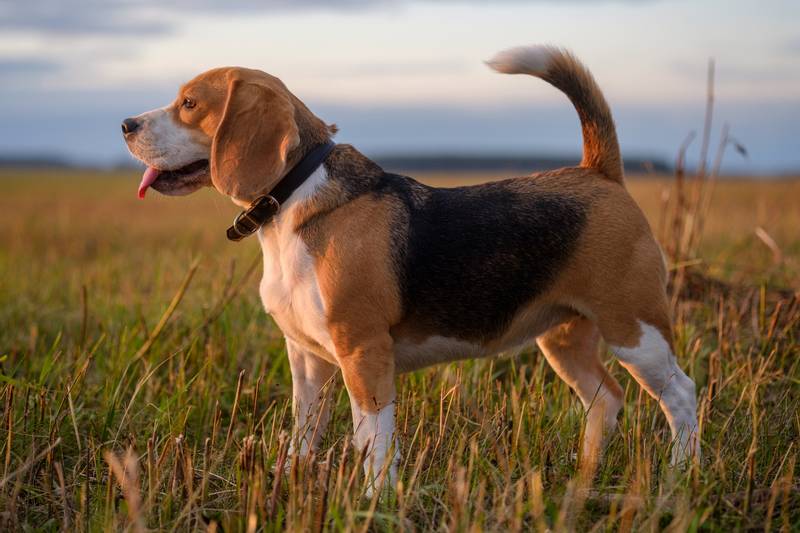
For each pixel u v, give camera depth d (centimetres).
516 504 357
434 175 6581
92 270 955
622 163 486
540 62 478
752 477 378
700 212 773
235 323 671
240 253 1015
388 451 412
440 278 451
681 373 469
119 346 611
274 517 373
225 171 439
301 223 439
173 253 1133
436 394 528
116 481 420
